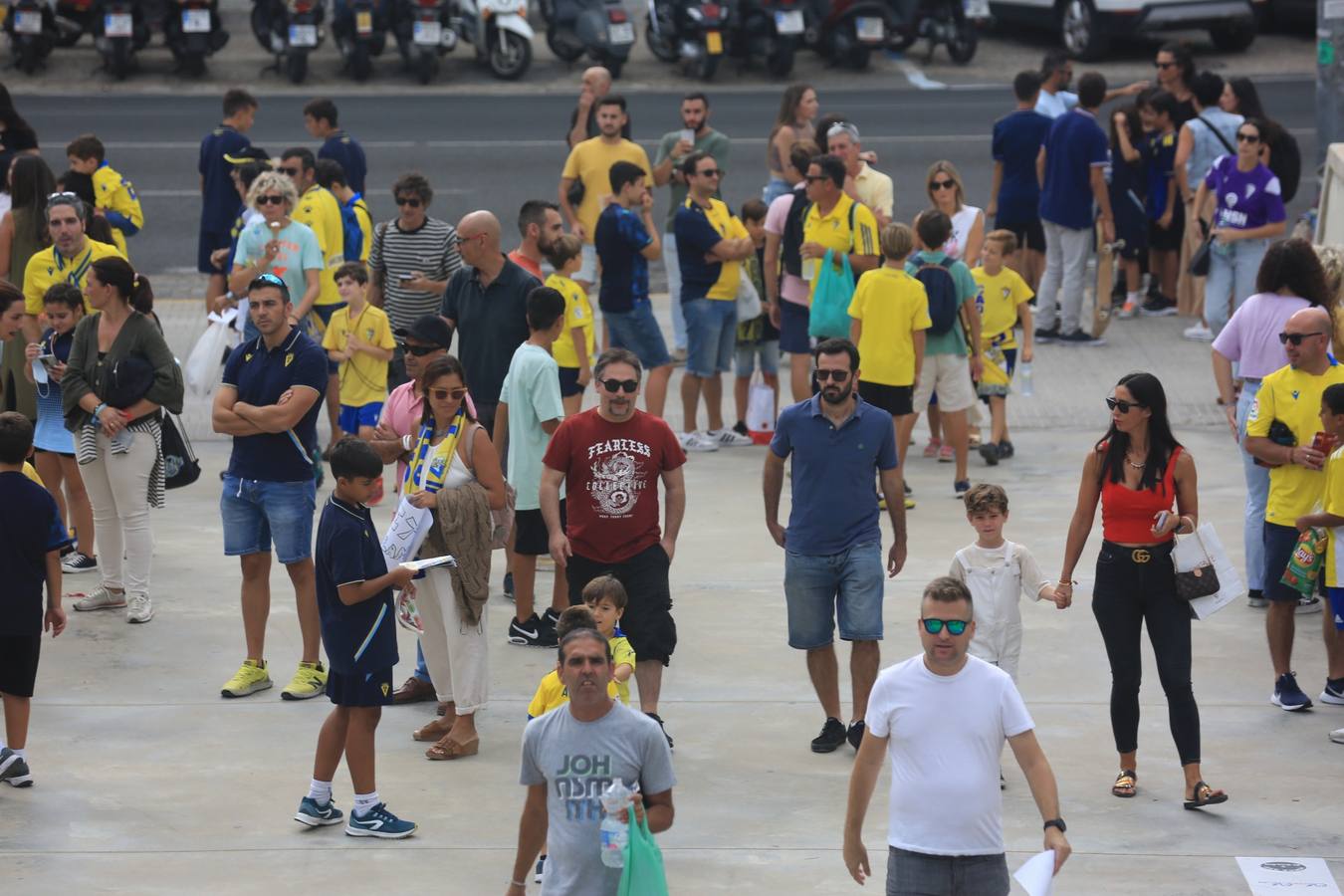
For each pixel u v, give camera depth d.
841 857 27.00
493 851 27.25
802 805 29.11
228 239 58.91
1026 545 43.12
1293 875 26.20
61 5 106.25
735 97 104.75
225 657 36.25
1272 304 36.44
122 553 38.97
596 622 25.38
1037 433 54.25
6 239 43.84
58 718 32.81
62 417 40.09
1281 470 32.59
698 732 32.44
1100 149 61.00
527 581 36.72
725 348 52.62
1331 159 50.62
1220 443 52.09
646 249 49.38
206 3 106.56
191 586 40.72
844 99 104.31
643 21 124.38
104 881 26.03
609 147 58.72
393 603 29.30
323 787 27.95
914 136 93.38
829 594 31.14
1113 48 115.44
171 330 61.66
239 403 33.00
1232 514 45.25
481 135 93.25
